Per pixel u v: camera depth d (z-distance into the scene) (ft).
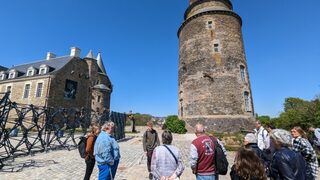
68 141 53.42
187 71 81.00
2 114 29.50
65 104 96.94
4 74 109.70
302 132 15.05
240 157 9.68
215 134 62.08
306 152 13.93
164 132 13.99
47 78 92.53
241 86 74.49
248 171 9.11
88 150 18.60
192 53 80.74
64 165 28.37
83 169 26.35
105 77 135.03
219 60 75.56
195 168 13.57
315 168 13.74
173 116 77.00
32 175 23.50
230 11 81.41
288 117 49.83
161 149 13.30
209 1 86.17
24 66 115.24
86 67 113.19
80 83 106.93
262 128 22.81
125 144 52.85
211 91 73.10
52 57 115.75
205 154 13.43
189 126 73.20
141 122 131.95
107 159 15.29
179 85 86.74
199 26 81.51
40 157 33.86
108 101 118.83
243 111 71.92
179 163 13.23
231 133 64.23
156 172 12.99
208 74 74.54
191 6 89.97
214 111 71.31
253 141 14.40
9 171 25.22
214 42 77.66
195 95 75.77
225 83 73.20
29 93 95.30
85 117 50.85
